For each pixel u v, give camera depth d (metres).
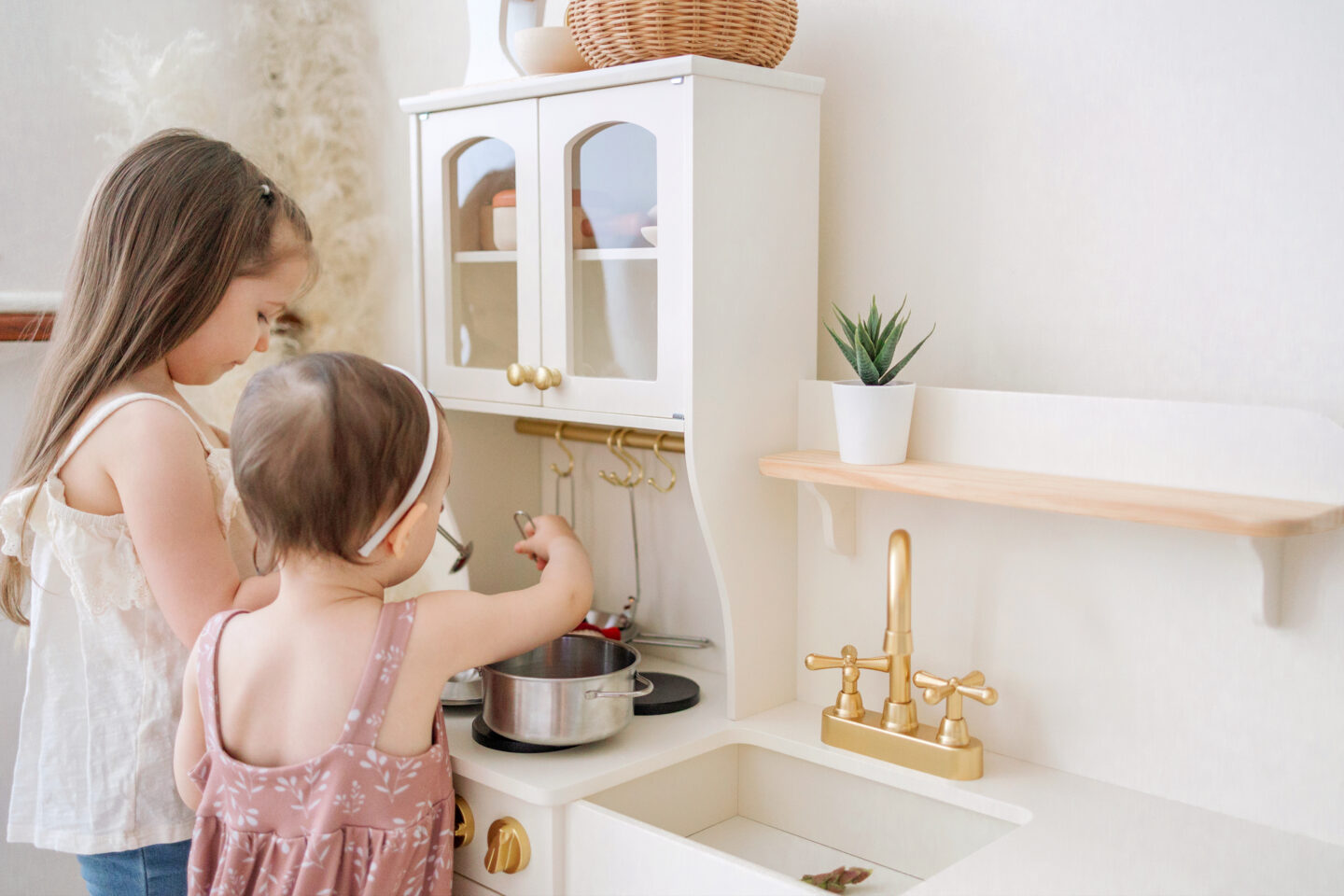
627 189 1.36
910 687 1.41
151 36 1.81
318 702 1.08
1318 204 1.10
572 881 1.24
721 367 1.35
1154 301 1.22
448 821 1.18
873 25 1.42
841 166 1.47
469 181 1.57
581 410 1.45
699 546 1.69
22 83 1.67
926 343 1.41
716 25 1.27
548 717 1.29
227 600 1.19
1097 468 1.20
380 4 1.96
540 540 1.35
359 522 1.05
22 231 1.70
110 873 1.25
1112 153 1.24
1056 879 1.05
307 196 1.97
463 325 1.61
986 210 1.34
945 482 1.19
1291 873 1.06
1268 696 1.15
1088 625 1.27
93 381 1.18
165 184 1.19
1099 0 1.23
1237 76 1.14
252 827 1.09
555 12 1.73
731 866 1.09
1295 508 1.03
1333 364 1.10
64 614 1.24
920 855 1.33
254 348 1.31
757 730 1.42
